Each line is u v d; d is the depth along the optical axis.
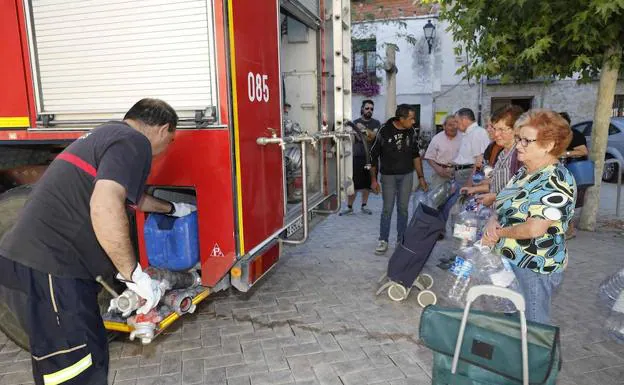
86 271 1.95
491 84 16.86
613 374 2.78
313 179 4.48
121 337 3.26
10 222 3.00
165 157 2.79
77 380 1.90
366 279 4.38
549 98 16.69
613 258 4.85
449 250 4.97
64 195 1.87
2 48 2.95
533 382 1.75
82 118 2.90
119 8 2.75
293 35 4.37
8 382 2.77
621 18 4.84
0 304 2.82
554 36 5.33
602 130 5.79
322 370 2.84
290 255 5.13
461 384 1.88
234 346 3.14
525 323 1.72
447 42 16.80
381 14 16.56
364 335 3.29
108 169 1.80
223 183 2.74
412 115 4.81
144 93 2.79
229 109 2.68
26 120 2.98
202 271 2.89
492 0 5.32
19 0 2.87
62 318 1.87
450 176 5.66
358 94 18.03
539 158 2.28
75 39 2.84
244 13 2.79
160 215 2.92
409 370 2.83
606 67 5.61
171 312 2.79
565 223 2.24
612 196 8.58
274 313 3.66
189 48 2.68
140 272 2.06
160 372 2.83
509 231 2.30
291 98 4.46
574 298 3.86
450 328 1.88
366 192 7.25
